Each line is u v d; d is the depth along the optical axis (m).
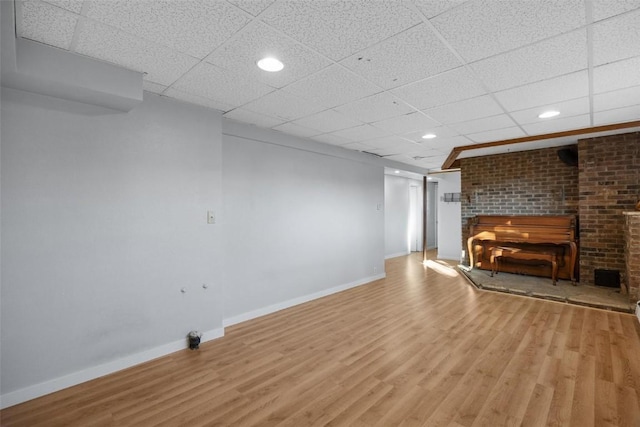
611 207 4.51
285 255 4.21
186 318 2.97
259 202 3.89
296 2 1.53
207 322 3.12
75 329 2.34
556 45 1.95
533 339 3.07
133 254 2.63
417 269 6.92
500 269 5.82
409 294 4.82
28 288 2.16
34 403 2.11
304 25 1.73
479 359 2.67
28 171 2.16
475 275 5.64
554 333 3.21
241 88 2.63
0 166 2.06
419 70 2.29
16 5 1.54
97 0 1.51
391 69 2.28
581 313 3.80
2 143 2.07
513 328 3.36
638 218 3.87
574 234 4.96
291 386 2.30
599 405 2.03
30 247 2.16
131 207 2.62
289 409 2.03
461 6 1.57
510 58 2.12
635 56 2.08
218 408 2.05
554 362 2.60
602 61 2.16
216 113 3.20
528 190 5.63
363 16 1.65
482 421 1.89
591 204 4.68
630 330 3.26
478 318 3.69
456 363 2.61
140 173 2.68
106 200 2.49
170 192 2.86
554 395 2.14
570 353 2.76
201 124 3.08
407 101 2.93
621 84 2.55
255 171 3.84
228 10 1.60
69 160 2.32
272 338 3.17
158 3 1.54
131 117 2.63
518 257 5.19
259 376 2.44
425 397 2.14
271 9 1.59
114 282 2.53
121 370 2.54
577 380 2.33
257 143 3.86
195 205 3.04
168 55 2.09
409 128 3.91
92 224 2.42
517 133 4.18
